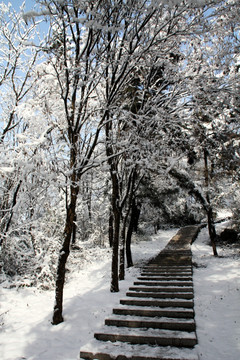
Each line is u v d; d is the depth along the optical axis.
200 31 5.77
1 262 8.52
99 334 4.78
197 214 26.78
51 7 4.96
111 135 8.29
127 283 9.12
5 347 4.89
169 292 7.06
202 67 8.05
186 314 5.45
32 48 8.12
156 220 22.61
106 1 5.29
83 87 6.43
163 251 14.26
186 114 8.28
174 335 4.57
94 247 17.89
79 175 6.49
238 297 6.80
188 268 10.01
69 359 4.37
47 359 4.42
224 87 7.03
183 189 18.47
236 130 9.09
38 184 8.56
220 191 16.66
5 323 5.97
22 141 7.61
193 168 17.39
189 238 18.91
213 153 11.95
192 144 10.17
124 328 5.08
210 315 5.81
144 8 4.98
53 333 5.39
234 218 15.77
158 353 4.07
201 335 4.82
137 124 6.99
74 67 5.80
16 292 7.92
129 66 6.89
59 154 6.93
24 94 8.30
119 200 9.19
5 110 8.78
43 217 9.95
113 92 6.67
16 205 7.95
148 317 5.50
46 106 7.34
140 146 6.83
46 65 7.84
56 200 11.04
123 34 6.07
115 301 7.11
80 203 15.71
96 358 4.18
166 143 9.70
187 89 7.44
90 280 9.91
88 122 7.59
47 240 9.82
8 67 8.20
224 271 10.05
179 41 7.24
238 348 4.29
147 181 16.72
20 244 9.62
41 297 7.77
